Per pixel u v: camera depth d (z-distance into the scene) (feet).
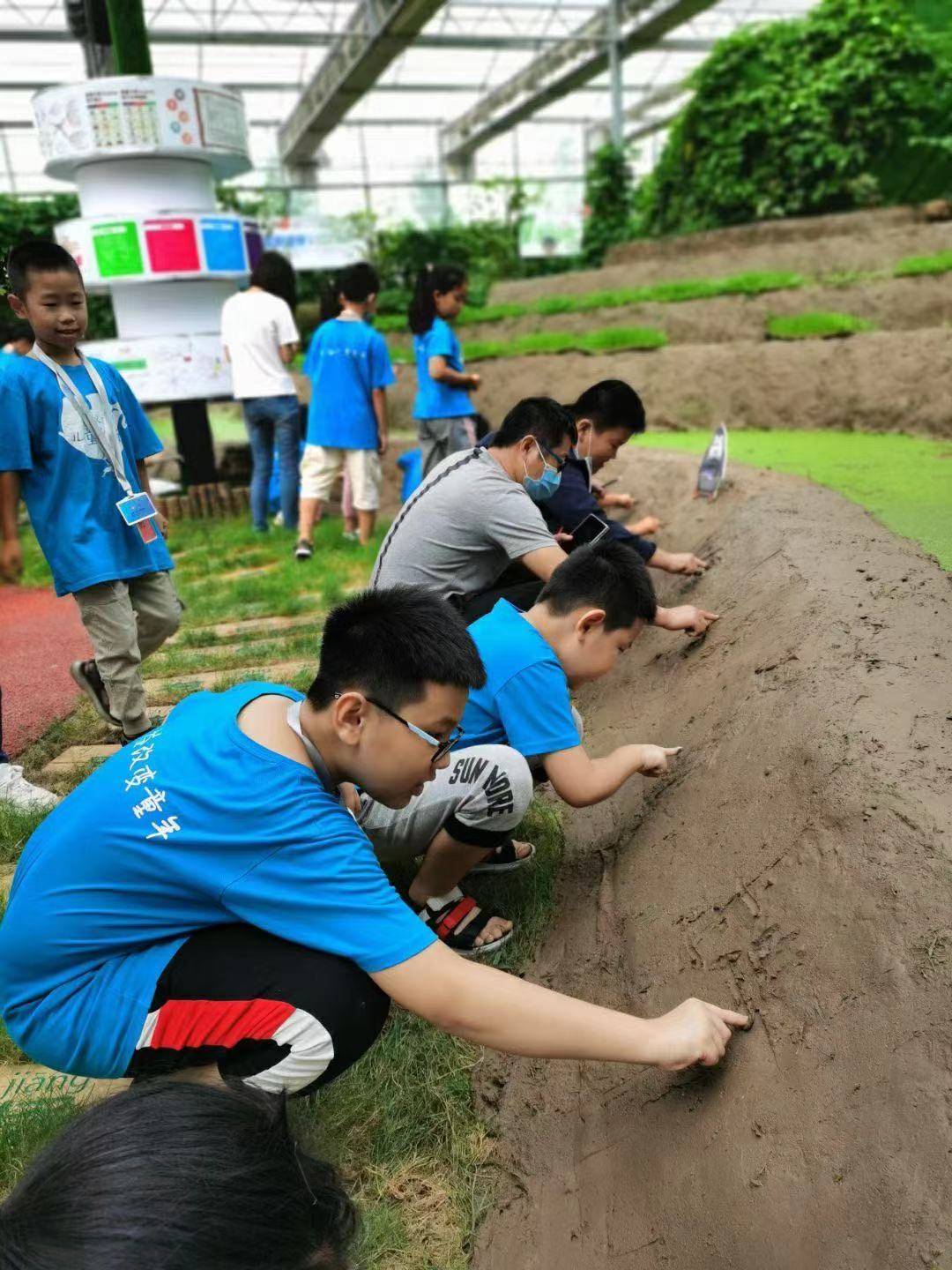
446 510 9.81
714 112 34.22
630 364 23.70
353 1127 6.49
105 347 27.35
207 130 26.94
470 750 7.56
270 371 22.48
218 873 5.16
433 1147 6.40
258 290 22.43
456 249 59.11
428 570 10.00
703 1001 5.72
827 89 30.94
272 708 5.58
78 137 26.25
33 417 10.59
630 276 33.60
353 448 20.20
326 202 82.12
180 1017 5.33
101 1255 2.36
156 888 5.36
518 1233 5.68
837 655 6.98
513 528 9.61
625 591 7.72
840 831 5.47
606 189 49.08
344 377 19.76
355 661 5.14
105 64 32.50
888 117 31.01
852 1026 4.70
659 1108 5.61
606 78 78.43
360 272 19.81
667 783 8.07
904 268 23.08
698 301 26.32
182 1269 2.38
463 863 7.87
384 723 5.20
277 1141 2.76
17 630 18.39
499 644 7.87
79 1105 6.77
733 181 33.91
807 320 21.99
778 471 14.28
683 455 16.43
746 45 33.24
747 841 6.26
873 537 9.75
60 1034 5.50
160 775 5.33
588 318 29.55
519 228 63.26
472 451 10.10
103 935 5.46
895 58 30.73
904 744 5.70
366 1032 5.59
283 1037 5.30
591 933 7.47
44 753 12.72
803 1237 4.26
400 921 5.12
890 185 31.76
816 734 6.19
